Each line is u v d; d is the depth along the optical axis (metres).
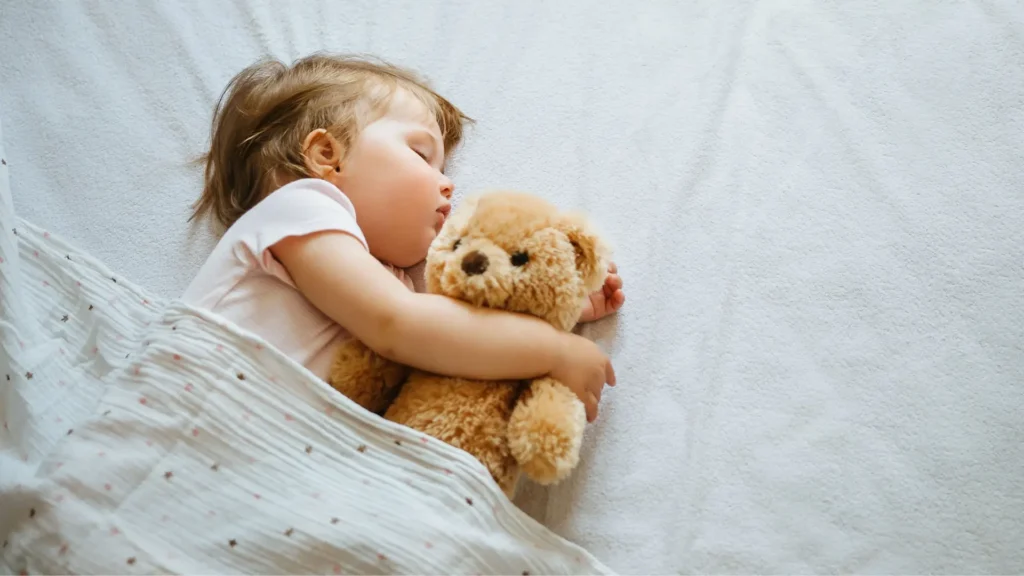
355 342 0.92
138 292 1.01
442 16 1.31
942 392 0.93
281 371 0.85
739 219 1.06
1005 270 0.99
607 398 0.97
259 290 0.94
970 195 1.04
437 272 0.89
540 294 0.86
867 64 1.16
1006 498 0.87
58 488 0.78
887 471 0.89
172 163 1.23
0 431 0.89
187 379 0.84
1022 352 0.94
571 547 0.85
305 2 1.34
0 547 0.79
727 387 0.96
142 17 1.36
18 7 1.37
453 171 1.16
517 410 0.84
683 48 1.22
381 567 0.77
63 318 1.00
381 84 1.09
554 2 1.29
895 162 1.08
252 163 1.09
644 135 1.15
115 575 0.75
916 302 0.98
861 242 1.03
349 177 1.02
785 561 0.86
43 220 1.20
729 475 0.91
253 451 0.82
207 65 1.30
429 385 0.88
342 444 0.84
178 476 0.81
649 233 1.07
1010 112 1.09
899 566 0.85
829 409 0.93
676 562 0.87
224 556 0.78
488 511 0.82
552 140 1.17
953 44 1.15
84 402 0.94
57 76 1.32
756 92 1.16
